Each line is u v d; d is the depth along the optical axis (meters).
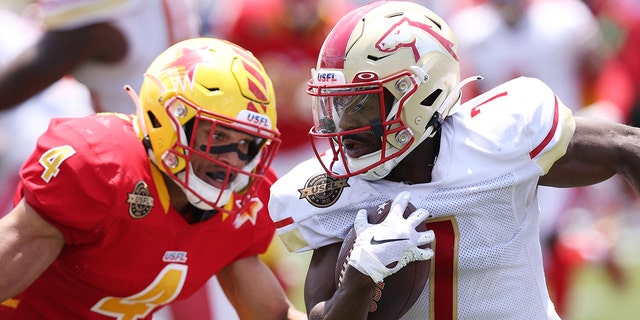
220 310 16.92
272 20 23.66
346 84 11.45
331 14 23.98
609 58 26.98
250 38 23.83
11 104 16.55
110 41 16.48
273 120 12.25
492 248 11.60
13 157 19.75
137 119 12.36
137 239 12.02
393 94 11.46
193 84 11.95
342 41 11.59
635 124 30.02
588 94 25.19
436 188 11.55
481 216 11.55
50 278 12.44
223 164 11.86
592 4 30.28
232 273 13.32
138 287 12.35
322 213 11.74
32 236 11.71
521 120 11.59
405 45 11.52
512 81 12.14
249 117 11.95
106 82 16.81
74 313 12.59
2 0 33.50
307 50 23.72
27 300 12.66
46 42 16.31
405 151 11.54
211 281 16.81
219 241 12.72
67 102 20.23
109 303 12.52
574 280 24.36
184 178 11.95
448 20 27.17
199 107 11.84
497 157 11.49
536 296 11.95
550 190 21.88
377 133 11.45
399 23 11.63
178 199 12.23
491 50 24.58
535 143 11.55
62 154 11.73
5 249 11.60
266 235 13.22
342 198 11.70
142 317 13.02
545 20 24.55
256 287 13.27
